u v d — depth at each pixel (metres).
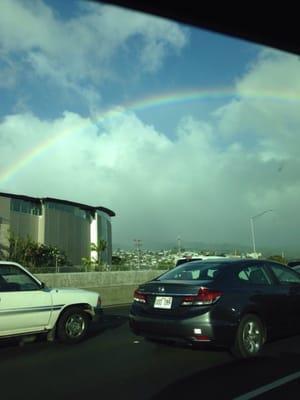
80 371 5.09
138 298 6.00
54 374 4.98
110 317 9.73
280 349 6.07
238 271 5.92
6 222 47.81
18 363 5.52
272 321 5.93
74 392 4.33
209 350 6.07
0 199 47.66
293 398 4.07
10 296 6.20
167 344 6.44
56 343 6.77
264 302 5.85
